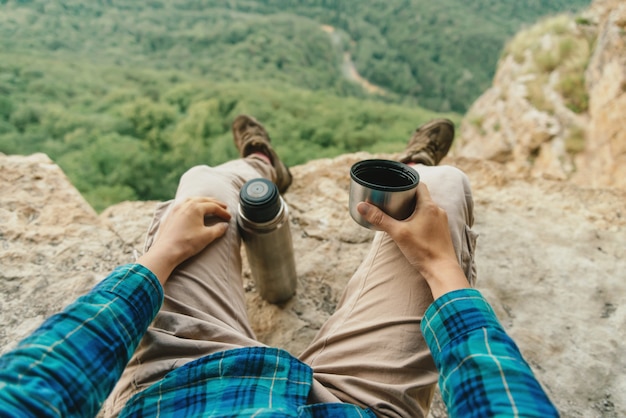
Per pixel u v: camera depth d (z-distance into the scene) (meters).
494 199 1.73
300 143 24.56
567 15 7.52
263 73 51.31
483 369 0.43
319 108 29.31
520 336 1.21
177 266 0.70
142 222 1.48
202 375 0.52
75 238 1.37
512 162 6.21
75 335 0.47
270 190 0.81
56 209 1.46
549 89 6.12
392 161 0.69
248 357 0.54
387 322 0.65
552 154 5.41
